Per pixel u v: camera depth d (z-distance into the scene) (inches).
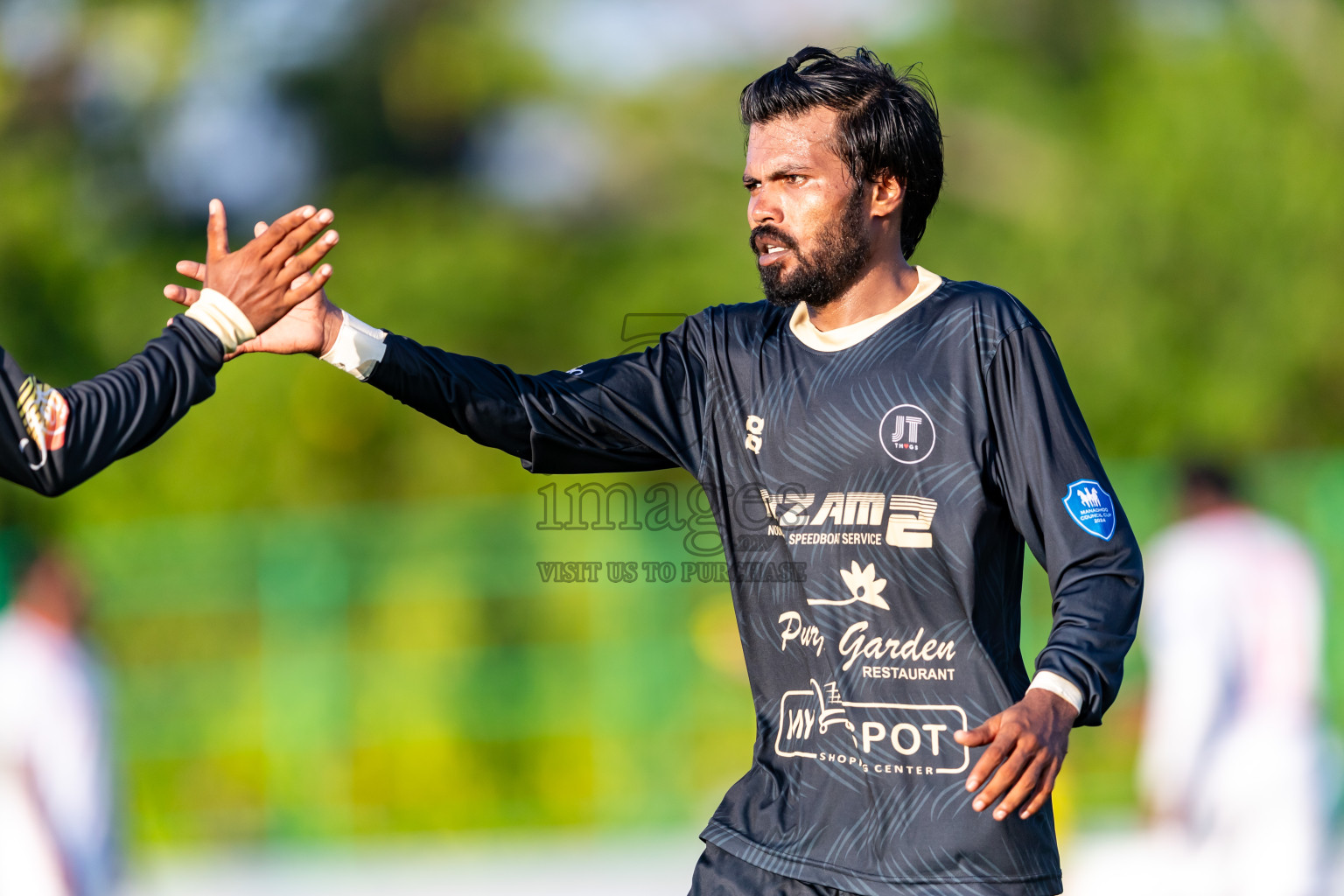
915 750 422.9
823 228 437.4
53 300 2121.1
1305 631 948.0
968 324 432.5
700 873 443.2
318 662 1556.3
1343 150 2032.5
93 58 2304.4
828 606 434.3
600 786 1530.5
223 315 412.5
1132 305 1969.7
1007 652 429.4
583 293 2172.7
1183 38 2148.1
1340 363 1993.1
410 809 1544.0
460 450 2004.2
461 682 1577.3
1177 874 973.8
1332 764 998.4
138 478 1962.4
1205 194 1983.3
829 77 439.5
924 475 426.0
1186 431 1956.2
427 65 2327.8
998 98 2103.8
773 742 445.1
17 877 1003.9
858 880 419.8
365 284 2122.3
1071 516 409.7
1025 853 418.0
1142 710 1466.5
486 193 2325.3
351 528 1581.0
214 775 1536.7
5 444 381.7
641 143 2301.9
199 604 1558.8
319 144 2358.5
